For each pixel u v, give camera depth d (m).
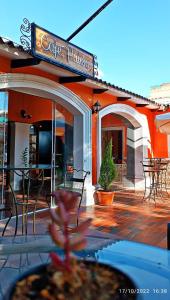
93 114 7.57
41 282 1.05
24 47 4.80
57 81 6.36
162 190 9.93
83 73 6.18
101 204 7.09
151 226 5.15
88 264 1.21
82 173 7.07
